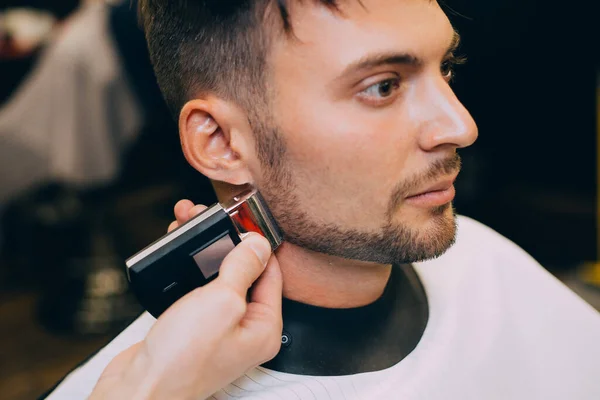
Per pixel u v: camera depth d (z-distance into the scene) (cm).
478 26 237
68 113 192
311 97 63
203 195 188
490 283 89
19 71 234
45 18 263
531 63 267
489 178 289
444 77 71
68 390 71
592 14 256
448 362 78
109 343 76
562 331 88
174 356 57
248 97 66
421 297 83
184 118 70
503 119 280
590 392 85
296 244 70
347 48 61
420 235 67
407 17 62
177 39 70
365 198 65
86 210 226
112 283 235
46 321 229
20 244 271
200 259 64
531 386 84
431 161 65
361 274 73
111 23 186
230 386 70
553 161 290
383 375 73
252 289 68
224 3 64
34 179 200
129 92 195
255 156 68
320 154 64
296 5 61
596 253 240
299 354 71
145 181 218
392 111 64
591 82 270
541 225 266
